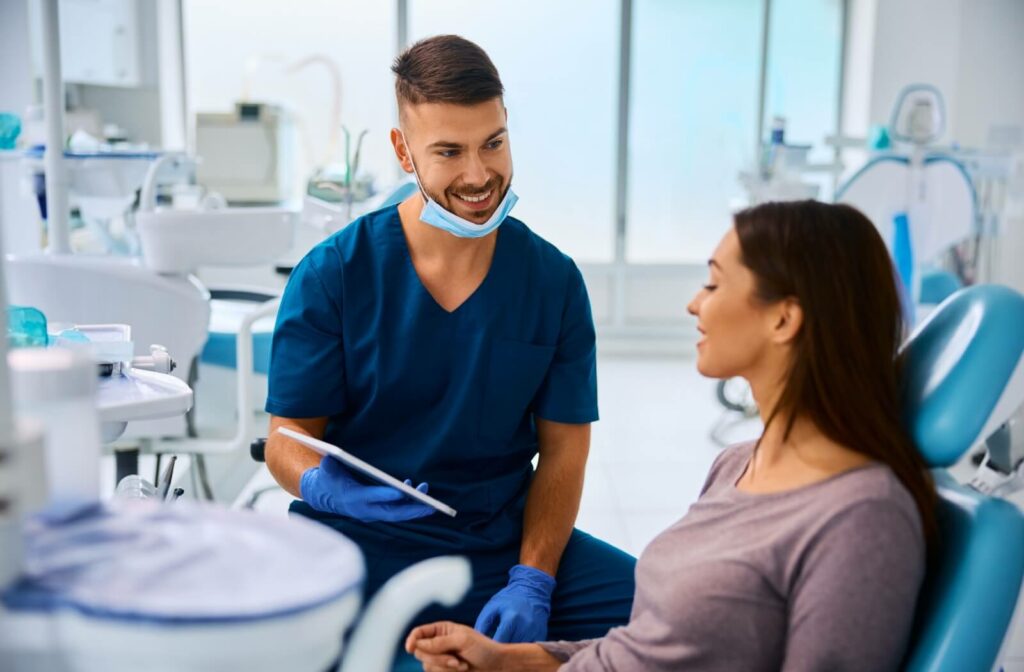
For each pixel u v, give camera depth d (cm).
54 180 218
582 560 149
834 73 552
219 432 245
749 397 403
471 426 146
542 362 148
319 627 56
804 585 88
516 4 531
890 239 340
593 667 104
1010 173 386
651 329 557
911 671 86
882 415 91
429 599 70
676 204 557
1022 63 521
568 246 559
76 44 433
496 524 148
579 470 153
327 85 519
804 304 93
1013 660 198
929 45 520
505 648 112
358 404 150
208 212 215
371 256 145
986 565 85
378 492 125
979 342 90
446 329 144
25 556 57
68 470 64
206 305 222
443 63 132
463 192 136
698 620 93
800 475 94
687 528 103
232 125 414
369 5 515
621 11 532
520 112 543
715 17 539
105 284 212
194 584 56
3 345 56
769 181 379
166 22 499
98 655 54
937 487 95
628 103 542
